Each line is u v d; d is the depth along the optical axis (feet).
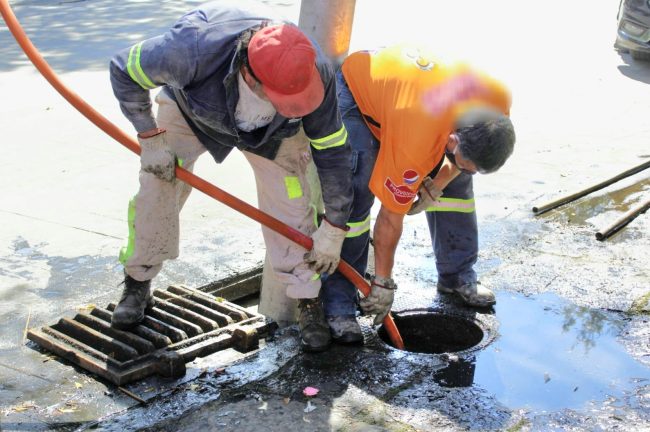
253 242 15.21
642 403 10.02
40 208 16.51
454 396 10.11
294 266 10.95
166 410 9.64
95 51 32.40
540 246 15.07
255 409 9.71
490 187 18.35
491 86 10.05
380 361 10.94
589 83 28.94
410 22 40.24
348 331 11.33
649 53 31.45
